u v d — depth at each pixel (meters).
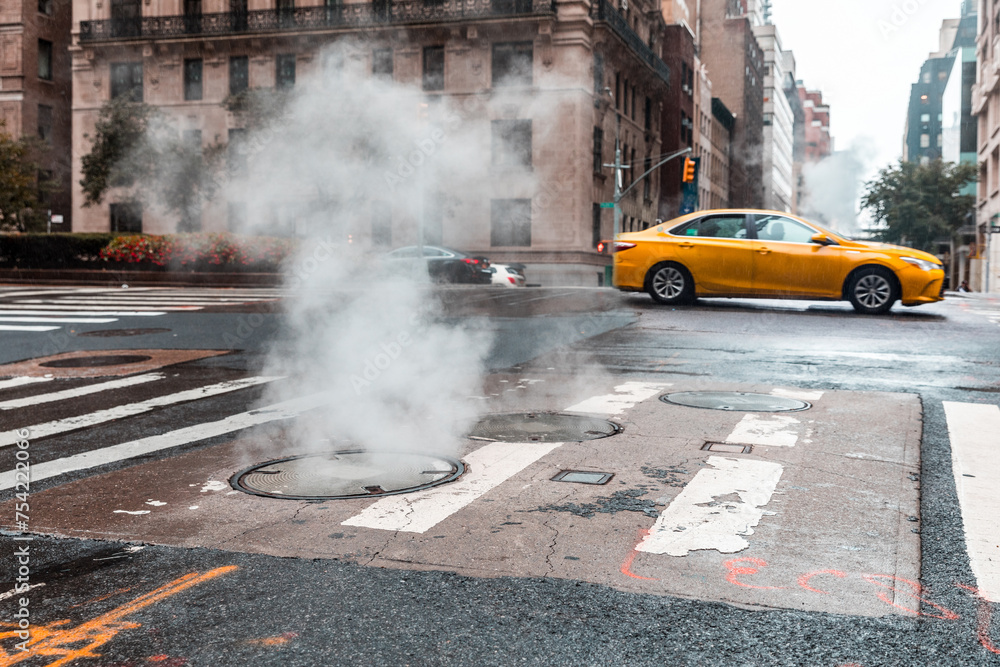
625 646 2.65
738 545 3.49
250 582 3.16
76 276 27.22
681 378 7.76
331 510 4.00
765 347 9.62
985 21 54.41
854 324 11.56
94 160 36.88
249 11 39.94
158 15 41.28
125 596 3.05
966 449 5.10
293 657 2.59
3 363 9.60
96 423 6.44
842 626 2.79
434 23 37.03
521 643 2.67
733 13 94.50
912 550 3.45
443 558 3.37
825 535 3.62
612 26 39.41
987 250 53.66
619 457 4.90
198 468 4.93
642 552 3.42
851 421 5.86
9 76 45.31
